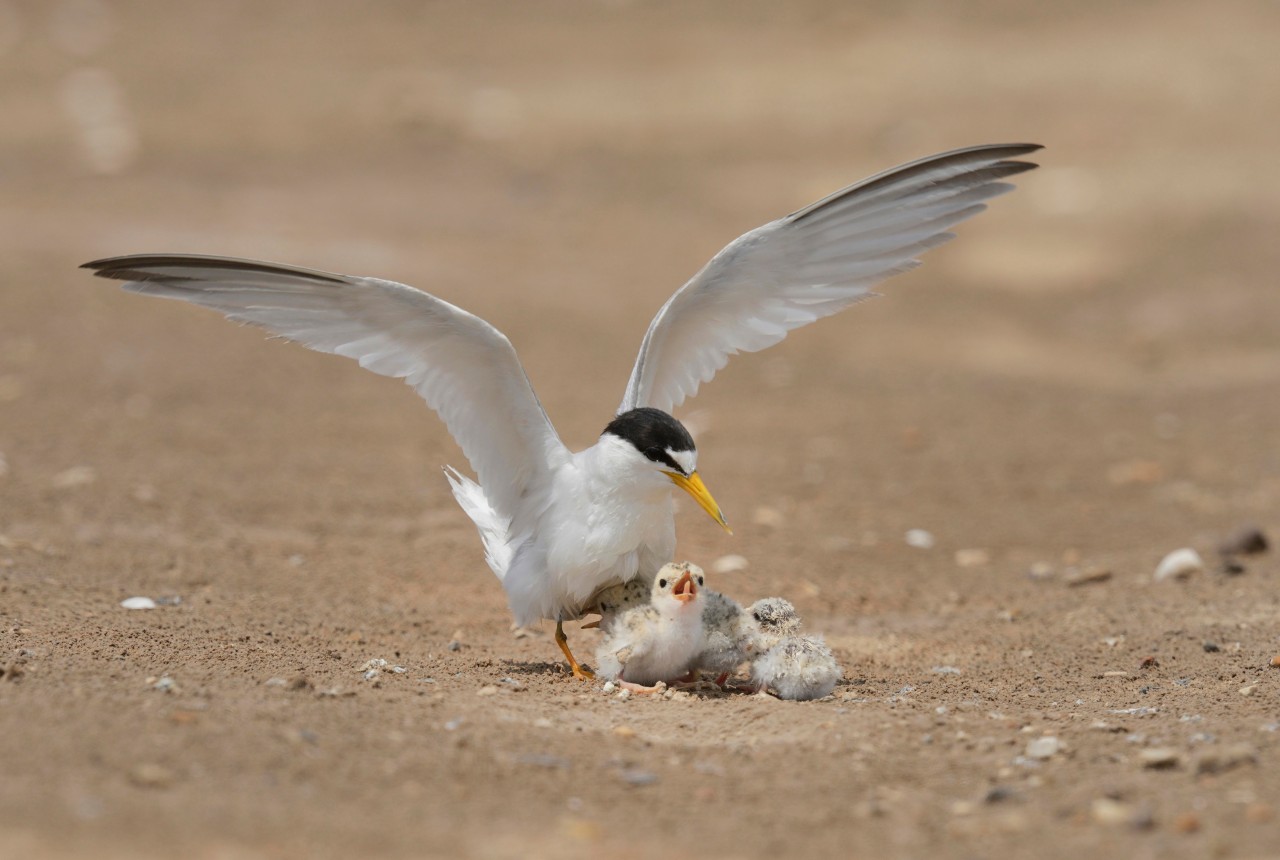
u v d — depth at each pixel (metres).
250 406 18.20
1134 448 17.38
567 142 33.12
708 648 8.77
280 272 8.35
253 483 14.80
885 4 40.16
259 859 5.44
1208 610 10.71
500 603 11.35
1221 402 19.33
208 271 8.41
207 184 29.83
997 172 9.05
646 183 30.64
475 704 7.94
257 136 33.19
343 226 27.42
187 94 36.03
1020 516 14.74
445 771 6.59
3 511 12.78
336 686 8.04
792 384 20.61
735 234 27.52
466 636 10.30
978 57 35.97
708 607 8.90
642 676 8.67
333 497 14.51
